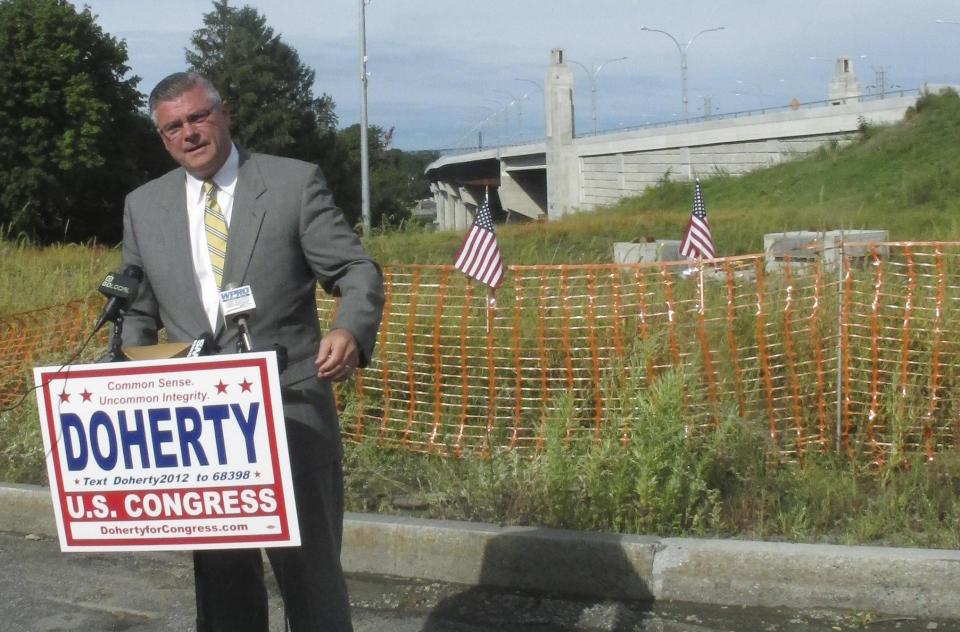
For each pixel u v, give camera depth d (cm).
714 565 477
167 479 334
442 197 10931
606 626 461
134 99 5881
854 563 462
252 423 327
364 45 4003
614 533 502
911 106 4341
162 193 365
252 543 333
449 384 716
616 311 701
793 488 566
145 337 374
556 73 6588
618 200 5503
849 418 656
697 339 687
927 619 453
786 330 674
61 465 340
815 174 4097
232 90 7100
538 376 715
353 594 503
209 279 356
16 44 5397
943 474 591
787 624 454
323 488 360
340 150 7369
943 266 691
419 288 766
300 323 360
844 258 668
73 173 5450
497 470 571
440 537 515
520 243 2536
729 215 3078
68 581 527
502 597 494
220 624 364
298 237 354
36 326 892
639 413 573
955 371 652
